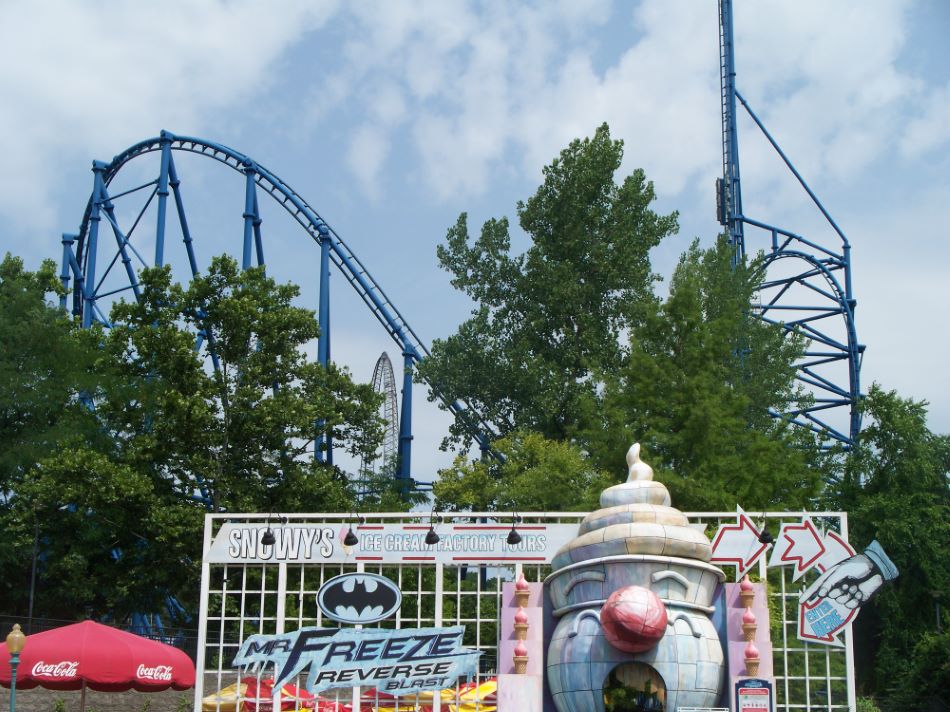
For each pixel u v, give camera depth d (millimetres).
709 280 60688
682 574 24172
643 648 23297
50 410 56781
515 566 30656
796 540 29719
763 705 24281
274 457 53406
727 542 29734
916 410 62688
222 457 51812
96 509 50250
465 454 61875
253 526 31203
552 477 54156
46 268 62438
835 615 29203
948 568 57625
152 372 54938
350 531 29891
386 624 51594
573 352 64375
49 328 58094
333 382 56969
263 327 53250
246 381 53156
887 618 57188
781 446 49281
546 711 25219
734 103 77625
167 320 53094
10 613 55469
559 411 63906
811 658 36812
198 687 30344
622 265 65125
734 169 77125
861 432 62906
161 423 51250
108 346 54344
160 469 53000
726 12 78562
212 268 54094
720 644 24641
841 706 28828
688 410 50375
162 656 26328
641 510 24953
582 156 66062
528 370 62938
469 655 28922
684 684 23438
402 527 30938
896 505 58250
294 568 51094
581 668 23703
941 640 51562
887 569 29266
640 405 52156
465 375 65500
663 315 54469
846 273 79062
